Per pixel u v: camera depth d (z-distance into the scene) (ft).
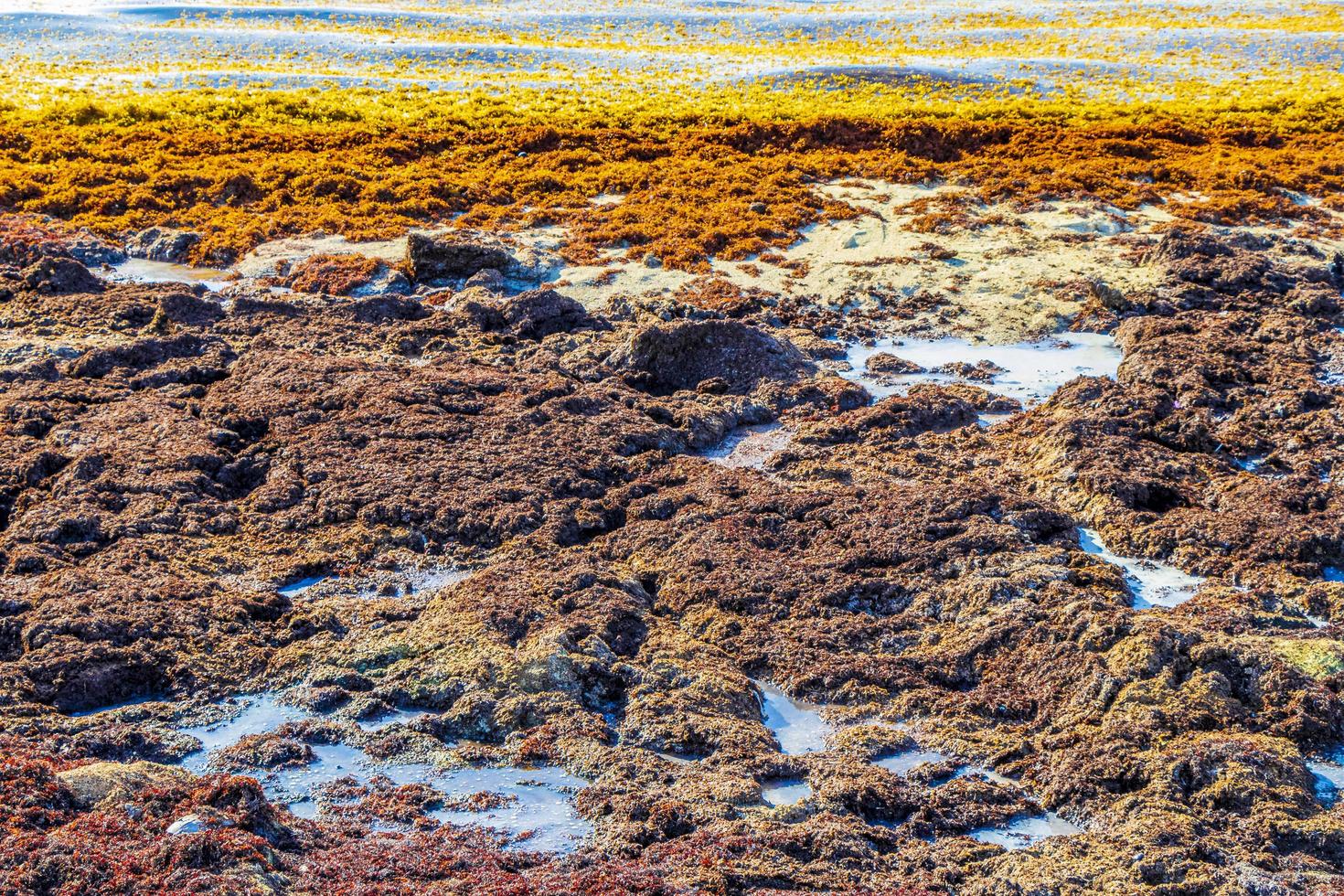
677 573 54.49
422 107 160.86
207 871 32.99
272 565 55.62
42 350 79.97
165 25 227.61
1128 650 45.78
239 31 222.48
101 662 46.75
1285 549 55.42
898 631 50.96
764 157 134.72
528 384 73.87
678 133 141.69
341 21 241.14
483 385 73.97
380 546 57.57
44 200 119.65
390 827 39.40
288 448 65.77
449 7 264.52
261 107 156.25
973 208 114.73
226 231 111.24
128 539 55.98
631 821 38.88
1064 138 134.21
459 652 47.67
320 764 42.73
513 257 100.63
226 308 88.94
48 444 65.41
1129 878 35.78
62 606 49.49
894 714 46.03
